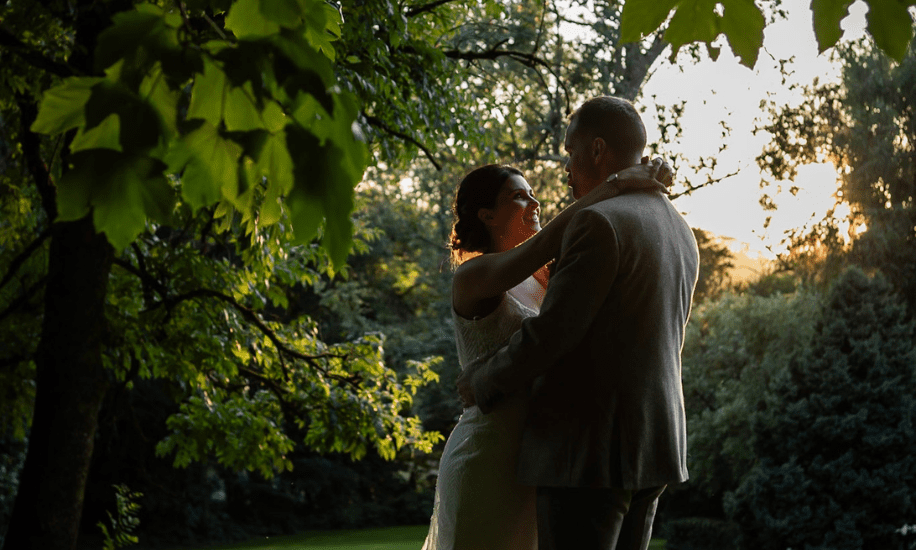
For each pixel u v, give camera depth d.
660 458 2.12
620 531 2.28
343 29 5.72
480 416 2.42
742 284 27.36
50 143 6.94
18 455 15.61
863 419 17.44
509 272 2.28
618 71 13.10
